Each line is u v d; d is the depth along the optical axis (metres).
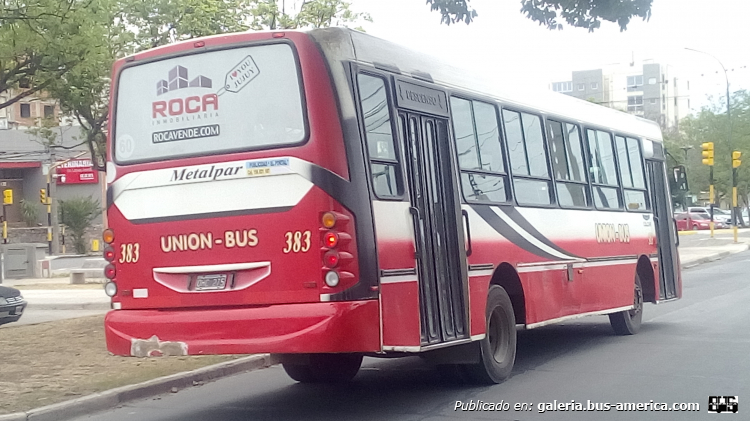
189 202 7.71
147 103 8.05
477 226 9.05
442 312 8.30
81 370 10.53
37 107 55.22
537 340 13.04
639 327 13.52
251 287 7.40
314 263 7.18
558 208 11.07
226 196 7.55
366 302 7.17
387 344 7.34
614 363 10.50
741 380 9.16
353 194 7.24
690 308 16.58
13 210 53.88
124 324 7.86
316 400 8.93
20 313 14.64
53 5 13.52
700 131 69.88
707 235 49.75
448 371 9.21
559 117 11.52
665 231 15.10
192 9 21.19
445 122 8.82
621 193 13.29
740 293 19.11
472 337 8.70
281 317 7.15
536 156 10.74
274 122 7.46
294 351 7.09
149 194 7.93
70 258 40.75
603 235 12.37
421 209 8.20
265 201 7.39
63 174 52.00
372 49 7.88
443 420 7.72
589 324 15.00
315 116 7.30
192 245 7.68
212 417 8.33
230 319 7.32
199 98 7.79
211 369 10.56
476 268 8.91
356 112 7.41
